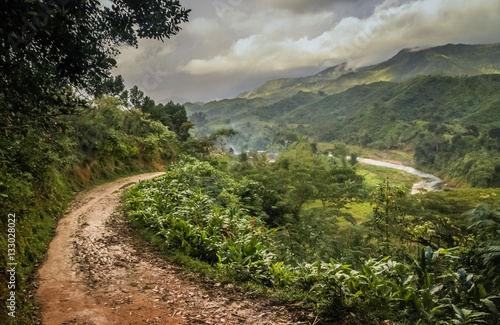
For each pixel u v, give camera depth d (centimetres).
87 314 456
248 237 789
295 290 512
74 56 380
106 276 600
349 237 1612
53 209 1078
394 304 433
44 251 734
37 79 382
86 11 400
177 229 827
